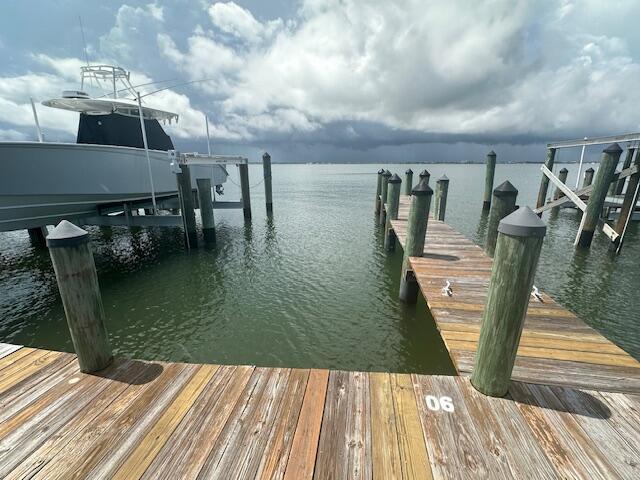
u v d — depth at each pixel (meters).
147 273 9.98
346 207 24.22
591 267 9.49
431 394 2.63
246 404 2.57
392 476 1.94
